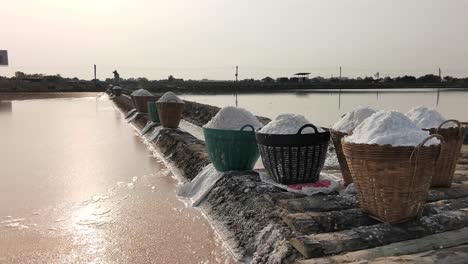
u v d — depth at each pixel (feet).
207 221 16.56
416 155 11.27
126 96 100.01
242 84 188.55
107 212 17.93
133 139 39.99
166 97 38.37
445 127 15.21
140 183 22.89
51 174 24.93
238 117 19.47
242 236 14.11
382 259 9.87
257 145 18.28
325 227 12.25
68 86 206.39
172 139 32.48
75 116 65.67
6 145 35.86
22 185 22.34
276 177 16.42
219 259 13.19
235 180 17.95
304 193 15.10
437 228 11.84
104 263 13.10
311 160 15.89
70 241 14.80
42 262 13.17
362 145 11.89
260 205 14.84
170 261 13.16
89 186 22.24
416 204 11.93
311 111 71.56
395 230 11.58
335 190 15.65
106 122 56.34
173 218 17.04
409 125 12.27
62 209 18.33
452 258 9.79
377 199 12.10
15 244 14.52
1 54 211.41
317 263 10.14
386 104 87.71
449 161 15.33
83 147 35.01
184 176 23.73
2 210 18.13
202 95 147.13
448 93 143.02
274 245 12.40
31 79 223.92
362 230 11.62
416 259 9.76
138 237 15.11
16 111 75.82
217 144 19.19
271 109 76.69
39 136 41.70
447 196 14.83
